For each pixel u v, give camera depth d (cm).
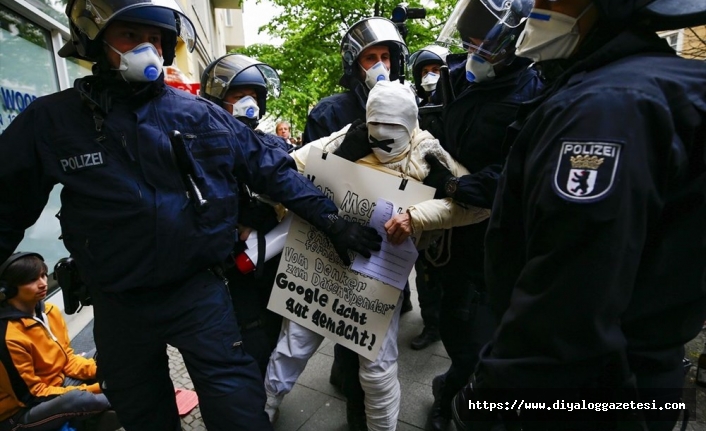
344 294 161
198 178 132
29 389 181
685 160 66
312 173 165
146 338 138
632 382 73
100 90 129
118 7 117
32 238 313
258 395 142
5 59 279
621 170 63
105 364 143
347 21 834
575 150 67
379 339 156
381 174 154
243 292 176
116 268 129
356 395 180
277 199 152
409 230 146
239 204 168
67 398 180
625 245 63
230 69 197
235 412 136
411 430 197
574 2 81
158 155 128
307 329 168
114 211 126
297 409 213
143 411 147
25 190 131
